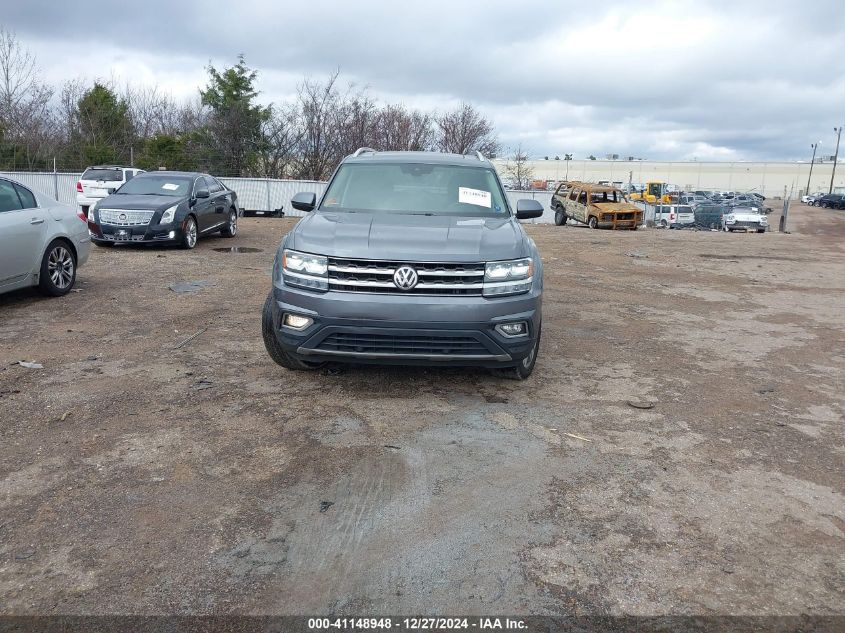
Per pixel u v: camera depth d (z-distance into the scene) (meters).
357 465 3.95
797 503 3.65
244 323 7.33
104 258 12.03
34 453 4.00
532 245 5.33
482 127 46.25
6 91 34.66
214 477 3.77
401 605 2.74
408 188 6.10
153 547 3.09
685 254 16.81
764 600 2.83
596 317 8.42
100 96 37.94
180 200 13.67
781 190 115.62
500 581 2.90
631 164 115.44
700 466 4.07
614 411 4.96
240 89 35.00
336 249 4.77
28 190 8.09
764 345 7.23
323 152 35.88
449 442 4.30
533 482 3.80
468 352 4.77
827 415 5.05
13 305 7.88
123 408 4.73
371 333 4.66
